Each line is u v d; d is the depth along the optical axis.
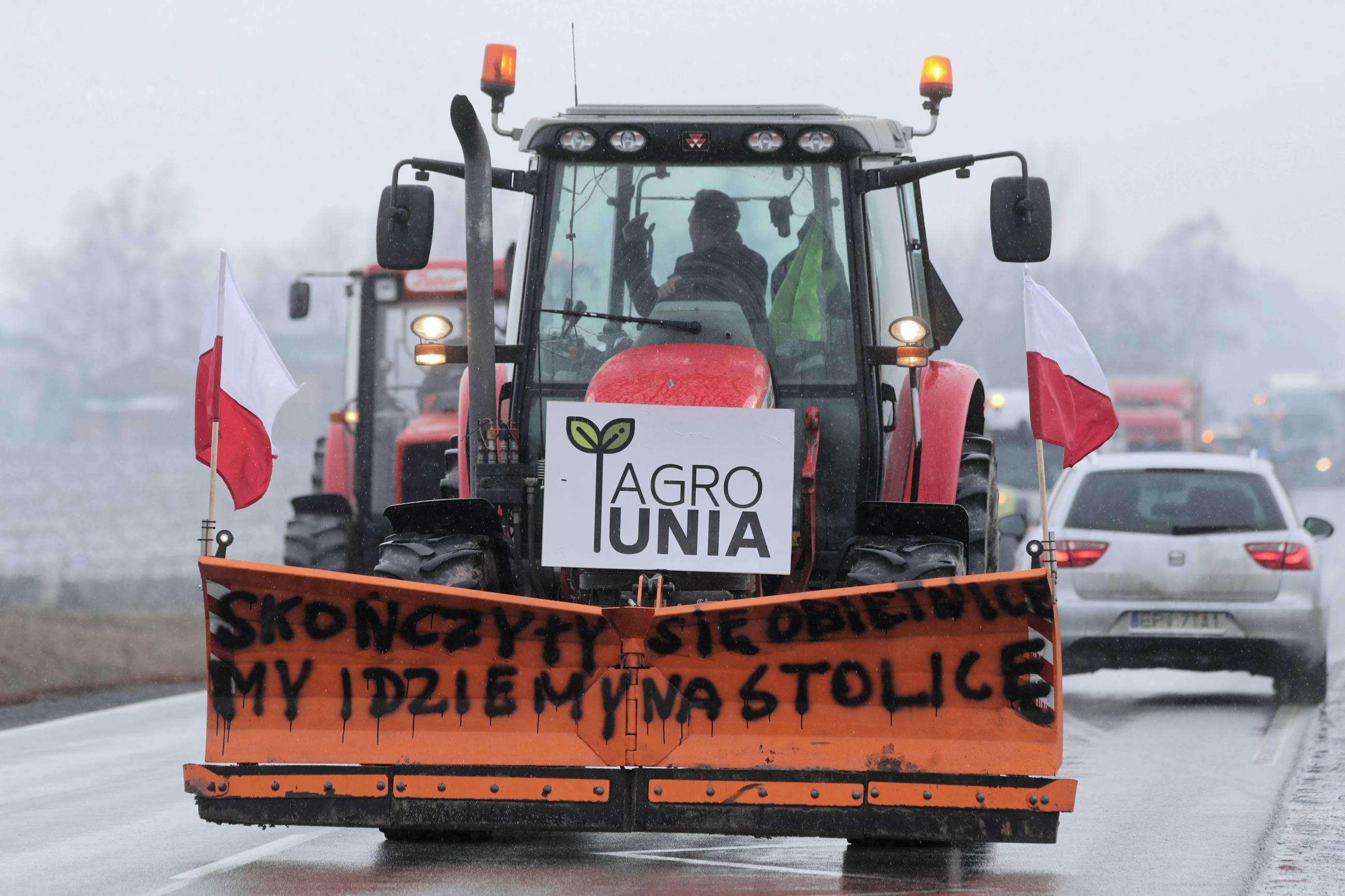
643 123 28.00
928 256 31.36
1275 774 33.62
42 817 29.48
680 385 25.45
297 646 23.33
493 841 26.86
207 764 23.17
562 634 23.02
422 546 25.38
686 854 25.62
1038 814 22.11
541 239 28.27
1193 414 141.88
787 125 27.84
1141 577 45.00
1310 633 44.56
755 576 25.14
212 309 25.86
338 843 26.69
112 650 65.50
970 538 30.52
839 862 24.98
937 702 22.64
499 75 28.92
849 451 27.66
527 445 28.03
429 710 23.25
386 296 52.97
